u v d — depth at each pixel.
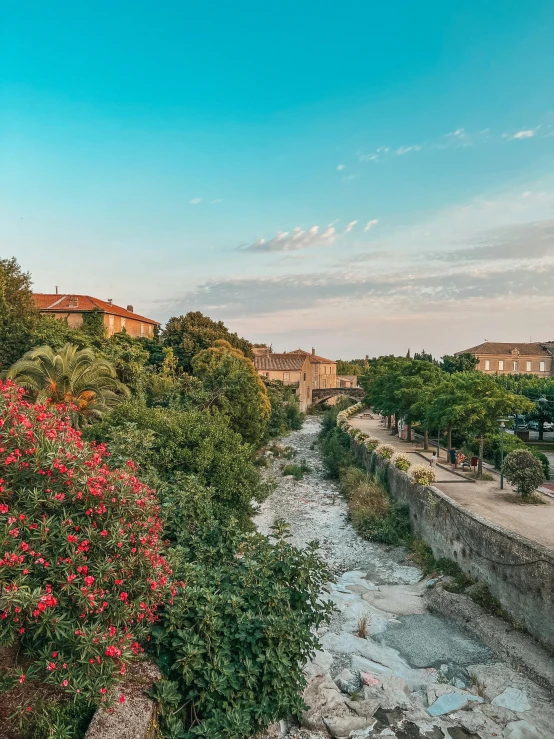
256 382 42.78
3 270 36.50
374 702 8.97
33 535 6.12
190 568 8.70
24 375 23.45
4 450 6.50
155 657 7.48
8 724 5.89
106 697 5.99
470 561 15.17
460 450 30.98
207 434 17.88
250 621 7.93
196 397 30.73
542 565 11.65
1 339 32.62
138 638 7.03
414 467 21.88
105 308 52.97
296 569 9.06
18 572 5.68
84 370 24.05
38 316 38.88
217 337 54.53
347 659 11.17
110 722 5.98
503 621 12.76
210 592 8.06
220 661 7.33
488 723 8.73
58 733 5.64
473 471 26.33
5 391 7.74
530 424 49.75
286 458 42.66
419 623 13.49
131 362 37.22
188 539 10.71
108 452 13.59
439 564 17.22
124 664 6.03
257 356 83.50
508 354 98.44
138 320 61.28
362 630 12.77
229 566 9.95
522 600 12.34
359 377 67.75
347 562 19.30
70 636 5.83
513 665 11.05
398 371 40.69
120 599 6.45
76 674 5.79
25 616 5.70
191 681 7.14
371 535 21.73
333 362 109.12
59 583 6.09
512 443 27.92
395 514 22.69
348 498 28.98
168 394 31.03
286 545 9.49
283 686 7.55
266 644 7.73
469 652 11.90
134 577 7.02
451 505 17.09
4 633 5.47
